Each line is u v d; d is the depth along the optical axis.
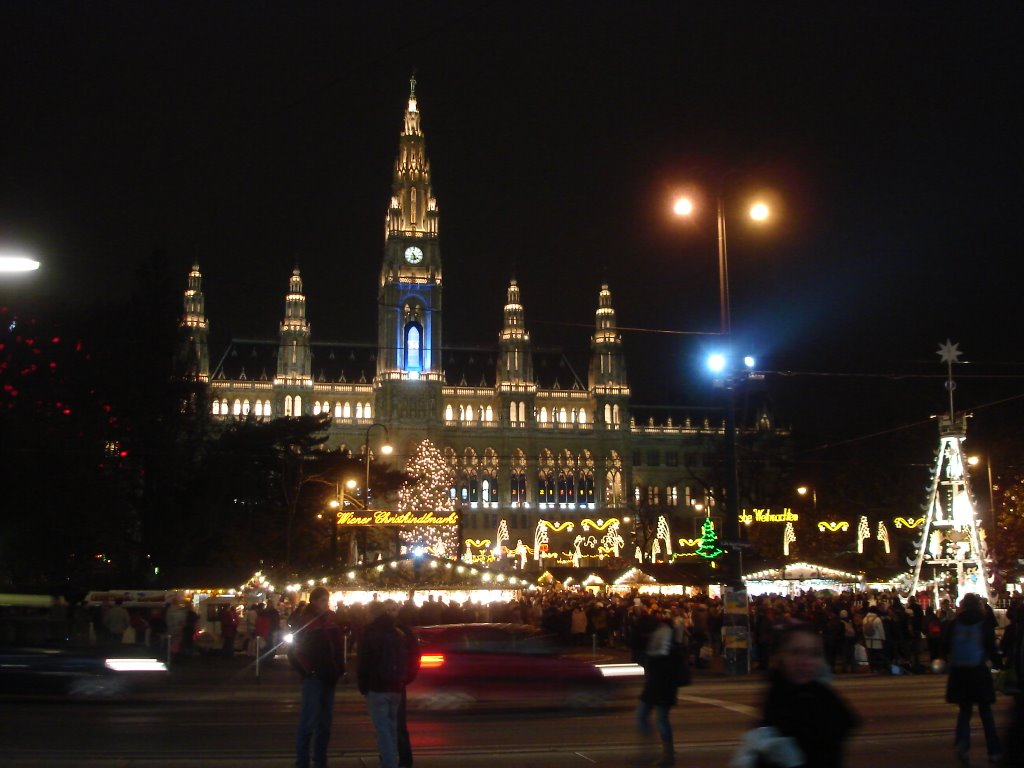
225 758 17.91
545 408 193.50
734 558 37.28
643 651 19.45
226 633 48.31
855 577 63.47
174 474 69.25
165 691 31.97
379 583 59.34
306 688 15.54
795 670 8.50
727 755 18.11
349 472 85.62
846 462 92.12
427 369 183.00
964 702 16.56
